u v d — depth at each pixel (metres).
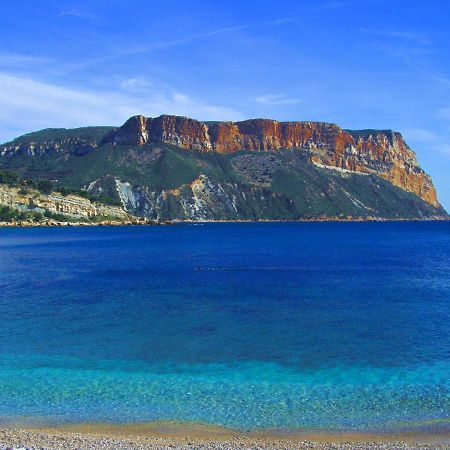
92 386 24.84
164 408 22.30
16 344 31.91
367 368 27.20
